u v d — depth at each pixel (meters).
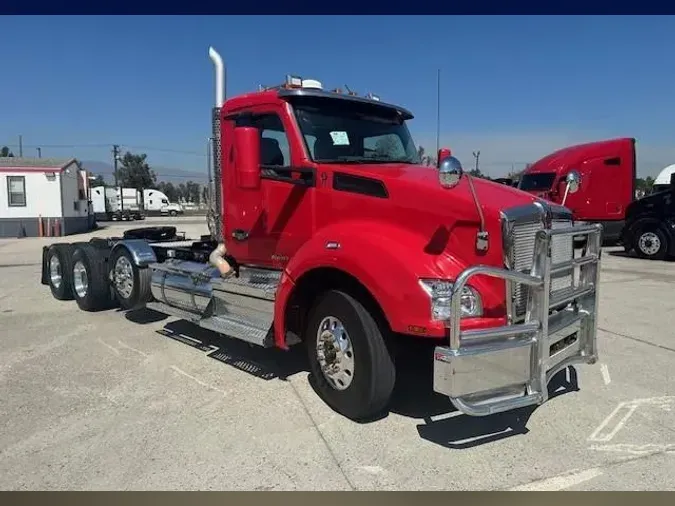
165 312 6.42
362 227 4.25
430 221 3.92
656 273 11.69
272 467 3.47
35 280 11.38
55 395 4.68
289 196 4.86
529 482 3.29
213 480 3.32
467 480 3.32
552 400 4.54
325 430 3.99
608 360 5.56
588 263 4.36
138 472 3.41
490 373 3.48
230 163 5.41
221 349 6.01
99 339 6.46
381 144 5.24
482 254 3.76
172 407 4.41
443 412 4.30
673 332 6.66
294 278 4.41
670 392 4.71
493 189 4.11
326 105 4.99
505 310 3.73
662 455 3.60
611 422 4.12
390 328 3.97
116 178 74.06
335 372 4.22
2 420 4.18
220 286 5.48
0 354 5.88
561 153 17.78
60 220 27.41
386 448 3.72
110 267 7.39
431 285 3.65
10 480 3.32
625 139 16.75
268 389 4.79
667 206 13.99
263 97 5.01
